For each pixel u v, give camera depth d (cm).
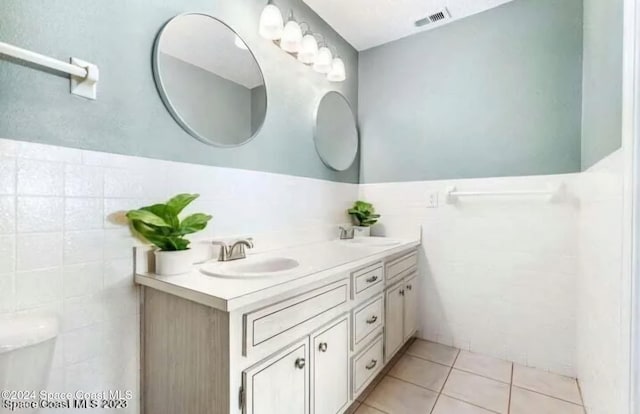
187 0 129
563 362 179
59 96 93
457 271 213
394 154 239
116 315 106
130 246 109
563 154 179
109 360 104
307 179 196
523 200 191
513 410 149
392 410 149
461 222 212
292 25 169
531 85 189
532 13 189
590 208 146
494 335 201
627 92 89
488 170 202
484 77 204
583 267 161
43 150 90
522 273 192
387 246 183
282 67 177
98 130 101
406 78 234
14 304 84
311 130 201
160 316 105
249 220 156
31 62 85
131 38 110
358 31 227
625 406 89
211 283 98
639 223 84
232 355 85
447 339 217
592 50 147
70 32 95
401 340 196
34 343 80
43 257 90
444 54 219
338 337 130
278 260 143
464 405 153
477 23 206
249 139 156
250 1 157
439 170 220
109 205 104
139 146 113
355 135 251
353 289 141
